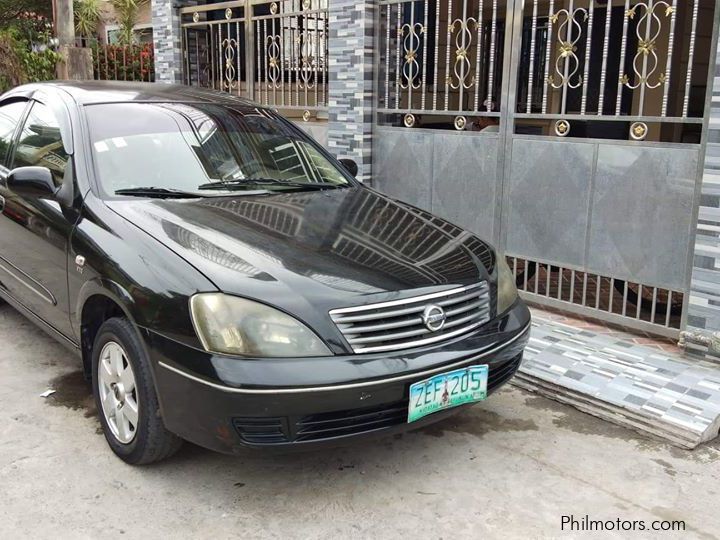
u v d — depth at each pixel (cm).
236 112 436
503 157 543
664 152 452
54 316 377
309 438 271
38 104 432
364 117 638
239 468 321
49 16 1467
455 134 574
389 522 284
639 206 470
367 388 268
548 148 513
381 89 637
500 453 341
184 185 366
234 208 346
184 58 870
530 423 375
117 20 1638
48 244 366
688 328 446
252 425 265
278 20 869
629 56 763
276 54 742
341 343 271
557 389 403
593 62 779
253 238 310
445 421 374
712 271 427
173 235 305
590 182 494
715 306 430
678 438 354
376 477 317
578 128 690
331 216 356
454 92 805
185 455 329
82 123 380
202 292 273
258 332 266
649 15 447
